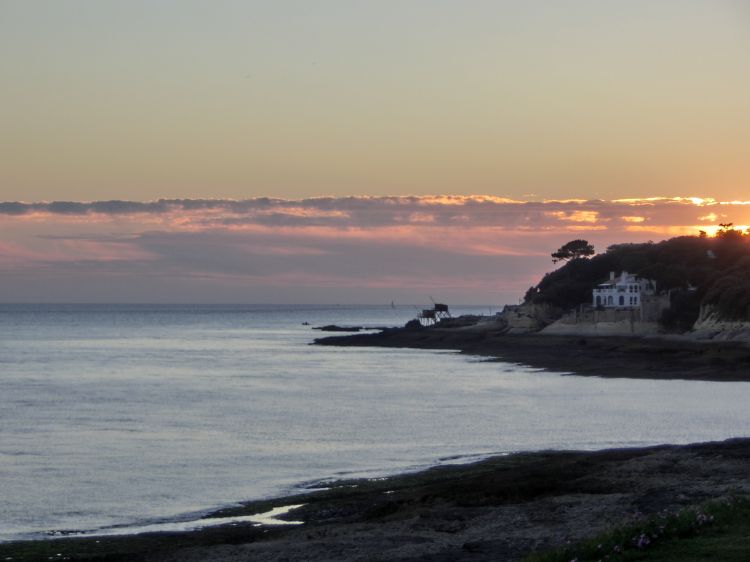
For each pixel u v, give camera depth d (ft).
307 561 141.38
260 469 248.73
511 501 187.42
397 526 165.68
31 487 226.58
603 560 110.73
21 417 361.10
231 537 172.65
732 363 582.35
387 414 370.94
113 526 189.16
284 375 588.09
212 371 624.18
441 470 238.89
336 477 236.22
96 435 311.06
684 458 218.38
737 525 124.47
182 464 256.52
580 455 252.21
